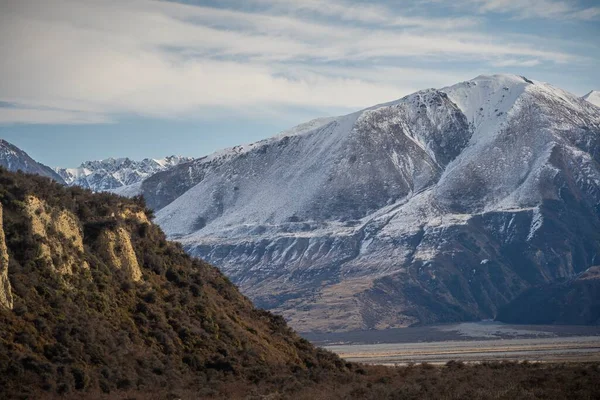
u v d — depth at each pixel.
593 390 165.75
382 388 173.62
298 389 174.12
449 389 169.75
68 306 166.00
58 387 149.50
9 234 164.88
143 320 179.50
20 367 148.25
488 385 179.12
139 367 168.00
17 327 154.75
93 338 164.12
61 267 170.75
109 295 177.75
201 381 173.25
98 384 156.38
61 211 177.75
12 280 160.38
